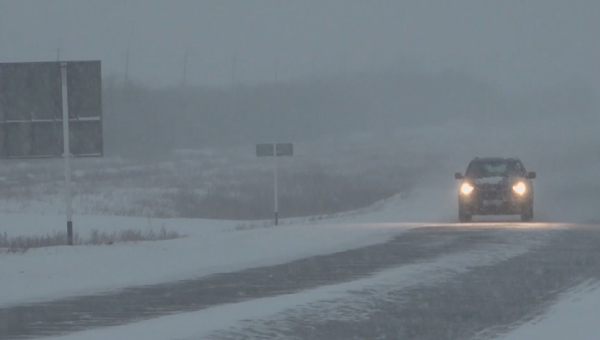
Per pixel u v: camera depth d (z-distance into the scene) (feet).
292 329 134.82
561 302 154.30
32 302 164.66
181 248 255.50
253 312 148.66
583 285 172.76
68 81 276.82
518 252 231.50
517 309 149.79
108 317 147.54
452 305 154.51
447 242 261.03
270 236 289.33
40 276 200.13
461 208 351.87
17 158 277.23
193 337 128.77
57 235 322.14
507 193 345.51
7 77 277.64
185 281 191.11
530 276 187.21
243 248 254.88
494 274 191.72
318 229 314.96
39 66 278.05
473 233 288.10
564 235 276.00
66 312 152.97
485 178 352.08
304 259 227.40
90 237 319.47
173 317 146.10
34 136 277.44
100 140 276.82
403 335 130.72
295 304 156.46
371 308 152.25
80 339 128.16
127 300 165.78
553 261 211.20
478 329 134.21
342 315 145.89
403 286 176.76
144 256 236.02
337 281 185.47
